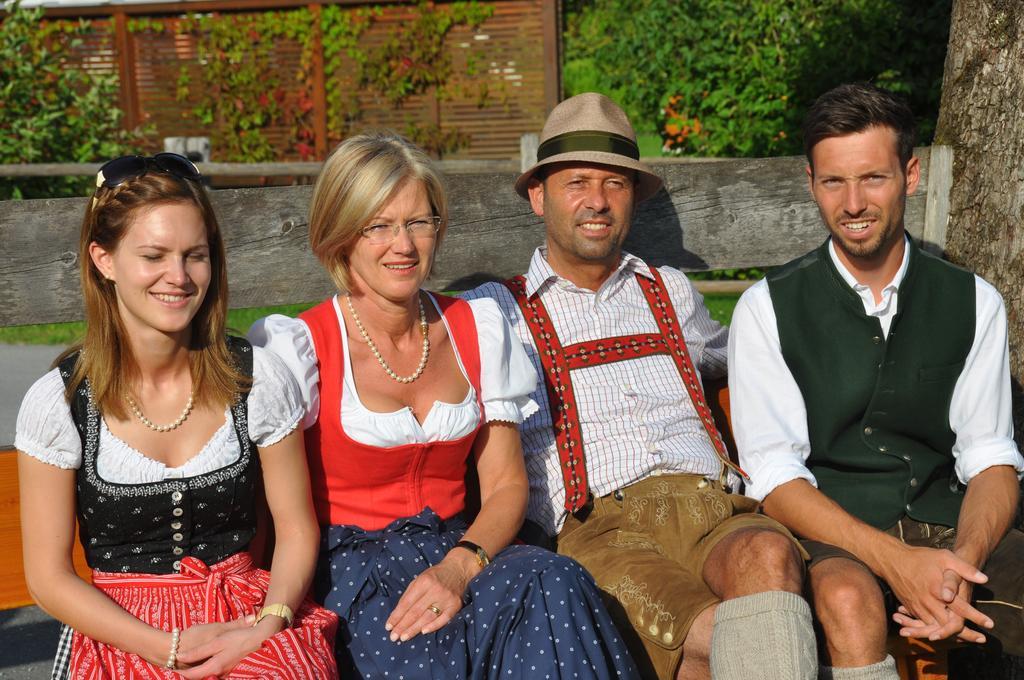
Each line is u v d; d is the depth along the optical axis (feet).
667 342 9.71
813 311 8.95
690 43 27.17
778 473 8.71
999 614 8.19
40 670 11.55
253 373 7.38
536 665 6.78
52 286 8.91
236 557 7.41
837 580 7.43
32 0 39.75
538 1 40.52
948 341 8.79
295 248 9.86
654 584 7.97
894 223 8.63
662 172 10.93
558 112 9.70
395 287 7.79
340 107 41.50
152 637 6.75
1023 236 10.44
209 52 41.16
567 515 9.11
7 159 27.35
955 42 11.03
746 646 6.96
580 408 9.25
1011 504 8.51
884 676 7.23
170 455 7.22
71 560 7.07
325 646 6.93
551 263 9.81
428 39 40.78
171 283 6.88
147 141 41.68
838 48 25.40
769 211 11.25
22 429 7.00
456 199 10.37
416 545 7.80
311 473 8.03
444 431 7.98
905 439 8.98
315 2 40.60
